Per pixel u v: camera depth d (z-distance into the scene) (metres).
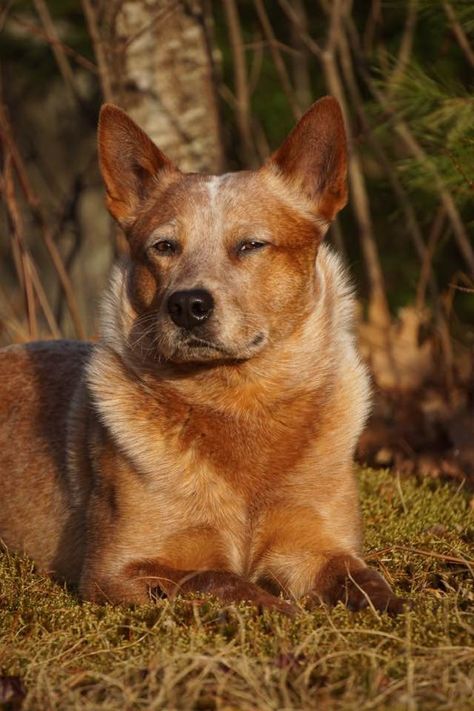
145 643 7.87
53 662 7.61
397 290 21.69
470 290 14.41
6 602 9.10
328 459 9.52
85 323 21.34
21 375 11.59
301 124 9.83
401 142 18.91
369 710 6.57
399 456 14.31
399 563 9.82
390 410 15.09
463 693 6.77
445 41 17.48
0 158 17.44
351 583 8.87
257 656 7.46
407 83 14.92
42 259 27.69
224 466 9.36
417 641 7.66
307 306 9.69
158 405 9.41
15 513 10.94
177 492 9.27
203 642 7.63
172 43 15.86
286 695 6.63
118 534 9.34
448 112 13.95
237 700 6.77
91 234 26.61
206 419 9.34
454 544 10.24
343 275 10.30
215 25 22.02
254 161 17.86
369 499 12.21
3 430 11.31
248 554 9.54
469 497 12.43
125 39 15.70
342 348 9.96
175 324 9.07
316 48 16.72
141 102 15.85
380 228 22.08
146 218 9.98
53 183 24.22
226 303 9.12
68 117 28.19
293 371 9.48
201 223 9.51
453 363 16.02
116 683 6.93
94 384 9.77
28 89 24.77
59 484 10.66
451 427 14.34
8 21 22.92
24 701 6.89
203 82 16.11
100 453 9.75
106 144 10.26
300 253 9.70
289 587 9.47
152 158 10.23
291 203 9.87
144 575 9.04
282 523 9.48
